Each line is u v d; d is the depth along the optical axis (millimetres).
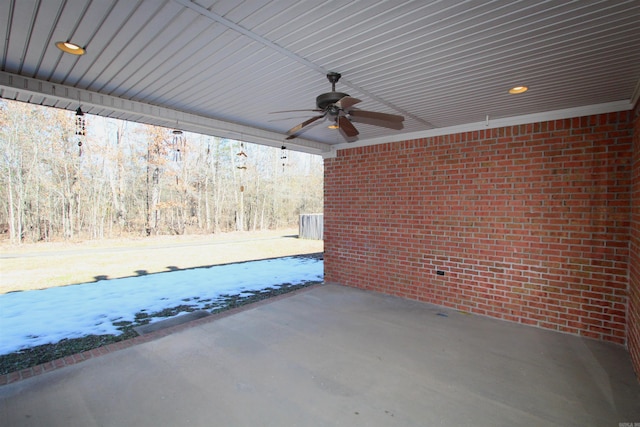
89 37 2004
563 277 3436
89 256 10031
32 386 2389
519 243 3707
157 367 2678
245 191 19516
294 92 3076
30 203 12961
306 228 15508
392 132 4617
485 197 3949
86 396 2258
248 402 2186
